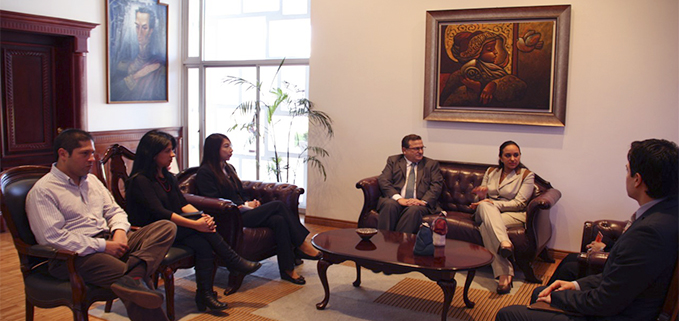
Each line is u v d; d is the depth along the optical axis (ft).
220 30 21.91
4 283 11.88
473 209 13.85
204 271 10.36
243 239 11.53
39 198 8.24
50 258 8.19
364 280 12.47
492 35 15.14
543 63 14.64
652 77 13.71
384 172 15.03
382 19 16.83
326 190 18.25
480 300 11.28
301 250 12.65
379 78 17.03
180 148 23.07
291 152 20.57
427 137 16.47
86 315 8.08
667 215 6.02
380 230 11.96
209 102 22.49
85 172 8.71
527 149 15.16
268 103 20.95
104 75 19.71
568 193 14.82
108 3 19.47
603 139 14.32
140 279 8.55
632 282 5.96
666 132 13.69
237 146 21.90
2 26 15.78
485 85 15.37
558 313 6.56
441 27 15.75
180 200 11.05
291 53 20.22
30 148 17.84
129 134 20.72
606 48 14.10
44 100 18.20
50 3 17.52
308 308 10.68
